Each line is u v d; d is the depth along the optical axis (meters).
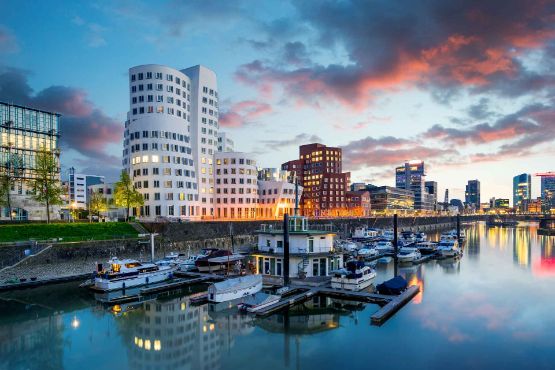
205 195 172.88
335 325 48.19
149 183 138.88
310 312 53.41
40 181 103.31
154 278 69.88
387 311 50.78
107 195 158.38
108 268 78.88
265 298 53.31
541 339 44.00
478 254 118.25
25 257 75.75
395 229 100.81
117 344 42.81
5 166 116.44
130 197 123.62
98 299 59.56
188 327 48.03
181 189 142.88
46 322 49.84
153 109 153.38
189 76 175.00
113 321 50.41
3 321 50.12
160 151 140.62
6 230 86.69
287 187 198.12
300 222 73.19
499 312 53.88
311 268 67.19
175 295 63.34
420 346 41.81
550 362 38.09
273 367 36.88
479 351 40.66
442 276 80.19
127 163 151.25
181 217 141.50
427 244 120.19
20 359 38.88
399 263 97.88
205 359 38.72
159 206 137.88
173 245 112.81
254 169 183.62
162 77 155.38
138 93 154.50
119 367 37.19
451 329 46.91
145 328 47.78
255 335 45.41
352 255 100.56
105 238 96.06
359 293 57.84
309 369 36.34
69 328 47.69
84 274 73.88
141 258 91.69
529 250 129.88
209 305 56.62
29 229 90.69
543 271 86.56
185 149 148.12
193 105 172.00
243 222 144.50
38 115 125.38
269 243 70.62
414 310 54.38
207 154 175.12
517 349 41.22
